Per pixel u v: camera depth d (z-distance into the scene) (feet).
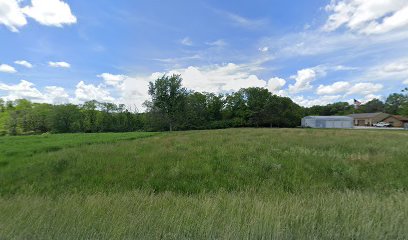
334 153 29.30
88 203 11.01
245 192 15.20
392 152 29.84
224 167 23.59
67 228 7.64
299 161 24.56
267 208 9.23
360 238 6.97
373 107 289.12
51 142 52.70
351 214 8.48
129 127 187.42
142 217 8.43
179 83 160.66
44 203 11.47
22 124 175.94
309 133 74.54
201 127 187.93
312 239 6.89
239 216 8.37
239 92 211.00
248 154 29.19
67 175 22.90
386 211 8.77
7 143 50.78
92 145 43.86
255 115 202.90
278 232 7.02
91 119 186.39
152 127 172.76
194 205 10.68
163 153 31.63
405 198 10.71
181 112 168.45
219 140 48.57
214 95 214.48
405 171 20.54
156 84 156.25
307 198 12.17
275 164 23.11
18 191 18.72
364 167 22.33
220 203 10.96
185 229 7.43
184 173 21.88
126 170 23.63
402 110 173.58
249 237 6.97
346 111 300.20
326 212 8.77
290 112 212.84
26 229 7.59
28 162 28.12
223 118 210.79
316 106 308.40
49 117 179.83
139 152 34.17
